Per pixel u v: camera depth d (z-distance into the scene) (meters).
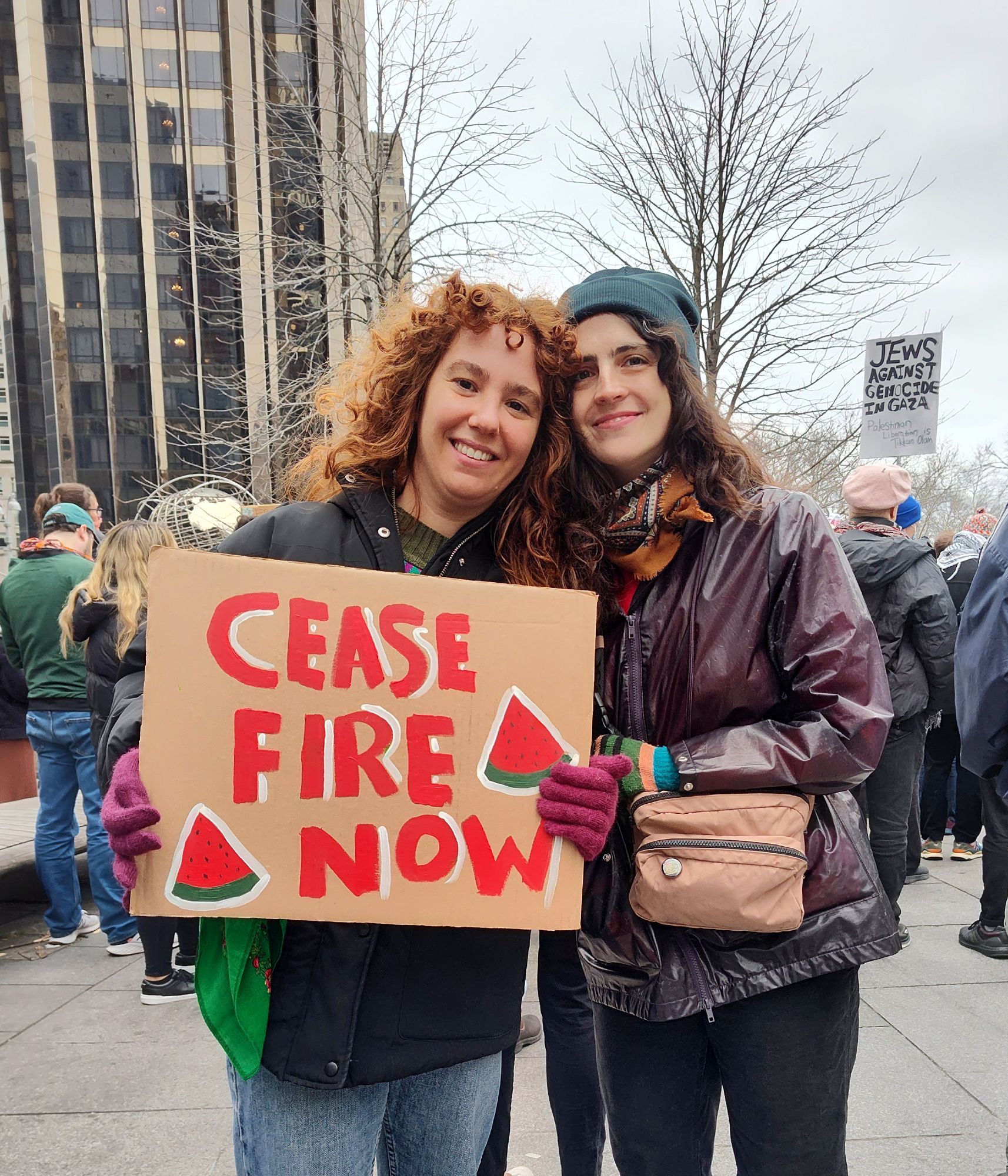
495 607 1.12
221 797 1.04
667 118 6.36
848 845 1.25
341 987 1.07
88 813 3.52
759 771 1.14
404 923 1.05
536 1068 2.56
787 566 1.23
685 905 1.14
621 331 1.30
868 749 1.14
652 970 1.23
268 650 1.06
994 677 1.79
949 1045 2.62
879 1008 2.87
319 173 7.85
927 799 4.70
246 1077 1.05
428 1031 1.12
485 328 1.18
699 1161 1.37
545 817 1.09
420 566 1.29
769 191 6.36
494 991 1.17
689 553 1.29
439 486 1.23
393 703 1.08
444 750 1.08
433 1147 1.26
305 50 8.26
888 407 6.14
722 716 1.25
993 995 2.96
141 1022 2.90
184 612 1.05
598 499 1.37
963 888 4.12
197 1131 2.24
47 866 3.62
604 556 1.35
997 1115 2.25
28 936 3.77
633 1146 1.35
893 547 3.27
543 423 1.33
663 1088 1.33
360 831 1.06
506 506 1.34
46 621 3.49
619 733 1.33
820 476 6.99
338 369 1.50
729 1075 1.27
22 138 39.88
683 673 1.26
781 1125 1.22
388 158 7.20
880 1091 2.36
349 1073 1.07
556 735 1.11
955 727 4.49
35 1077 2.53
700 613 1.25
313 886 1.04
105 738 1.32
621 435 1.30
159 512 5.19
